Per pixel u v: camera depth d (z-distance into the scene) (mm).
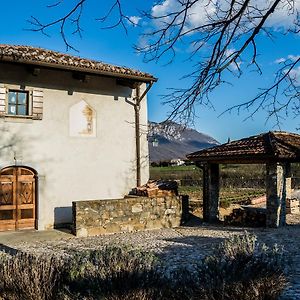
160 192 13508
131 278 4129
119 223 12180
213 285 4328
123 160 14070
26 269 4574
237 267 4680
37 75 12492
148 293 4039
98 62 14148
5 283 4438
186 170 25484
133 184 14234
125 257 4508
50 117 12742
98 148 13594
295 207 17000
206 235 11492
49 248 9734
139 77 13664
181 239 10844
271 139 13078
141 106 14633
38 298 4227
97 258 4660
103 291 3982
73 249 9539
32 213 12383
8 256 5516
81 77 13109
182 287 4230
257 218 13102
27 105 12461
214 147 15008
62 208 12789
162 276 4562
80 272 4348
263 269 4789
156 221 12992
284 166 12914
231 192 22406
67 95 13109
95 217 11742
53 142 12750
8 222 12031
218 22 4086
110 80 13977
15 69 12172
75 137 13180
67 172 12953
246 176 24750
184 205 13789
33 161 12352
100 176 13570
